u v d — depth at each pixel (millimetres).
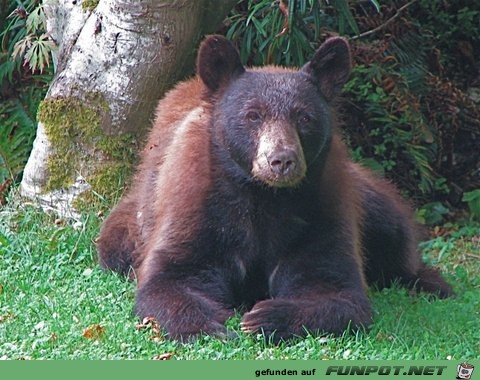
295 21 14031
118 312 10609
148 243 11336
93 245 12758
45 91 16219
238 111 10273
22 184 14133
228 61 10703
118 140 13711
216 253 10664
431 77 17047
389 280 12680
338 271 10609
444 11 17734
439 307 11391
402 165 17047
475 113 17328
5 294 11188
